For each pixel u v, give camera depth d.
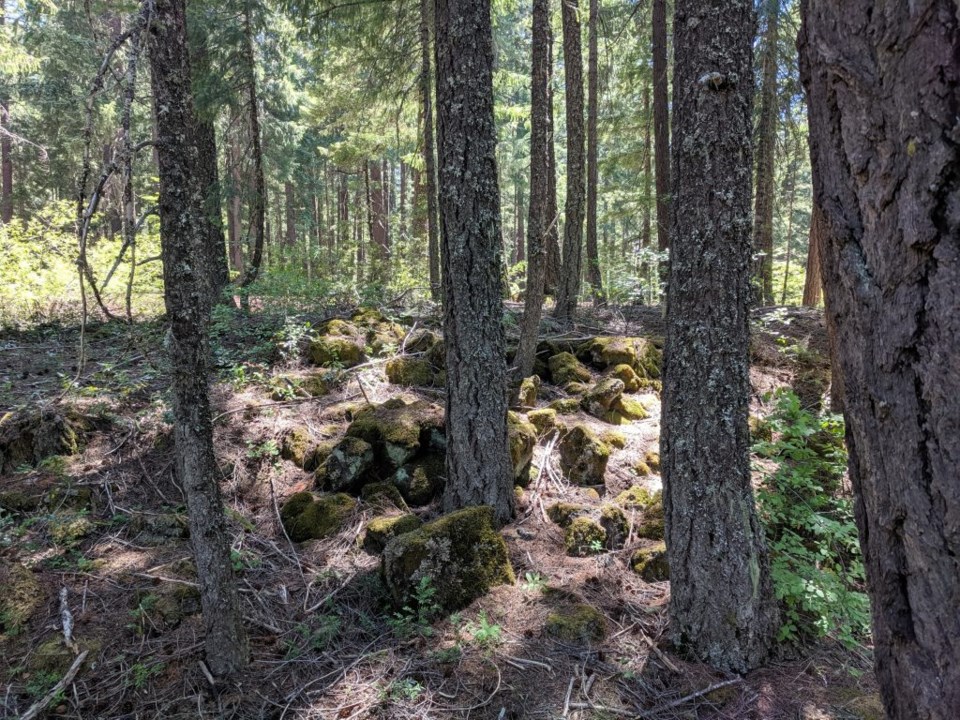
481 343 4.18
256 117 9.14
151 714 2.79
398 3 8.64
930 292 0.96
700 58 2.91
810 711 2.90
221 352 6.19
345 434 4.97
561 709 2.87
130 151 2.37
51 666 2.96
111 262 8.69
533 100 5.64
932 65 0.90
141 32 2.45
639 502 4.59
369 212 16.03
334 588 3.75
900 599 1.11
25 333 7.52
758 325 7.79
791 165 12.08
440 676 3.08
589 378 6.56
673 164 3.12
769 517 3.99
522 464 4.78
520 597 3.68
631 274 8.87
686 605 3.24
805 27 1.15
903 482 1.05
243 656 3.04
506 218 27.02
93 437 4.83
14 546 3.77
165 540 4.02
